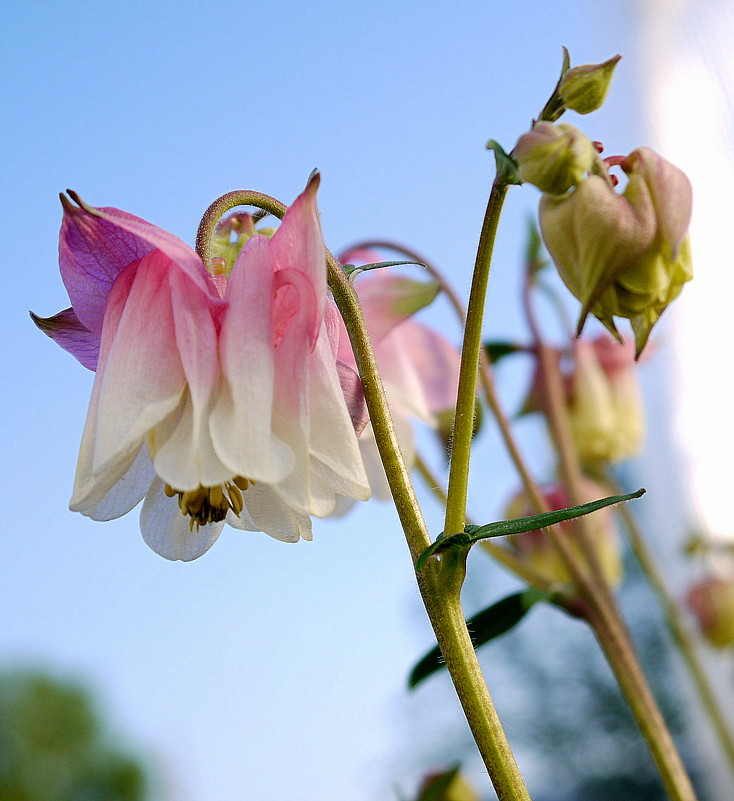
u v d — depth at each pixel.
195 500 0.22
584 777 1.85
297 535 0.22
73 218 0.21
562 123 0.22
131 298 0.21
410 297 0.32
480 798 0.33
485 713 0.20
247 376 0.20
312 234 0.20
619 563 0.38
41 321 0.22
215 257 0.22
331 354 0.20
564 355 0.39
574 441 0.39
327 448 0.20
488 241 0.22
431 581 0.21
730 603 0.41
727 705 0.40
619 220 0.22
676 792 0.29
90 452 0.20
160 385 0.20
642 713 0.29
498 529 0.21
